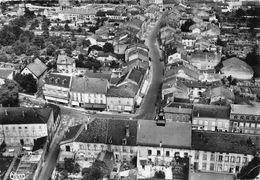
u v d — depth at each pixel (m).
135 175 188.88
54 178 195.62
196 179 183.00
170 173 189.50
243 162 199.00
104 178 188.12
